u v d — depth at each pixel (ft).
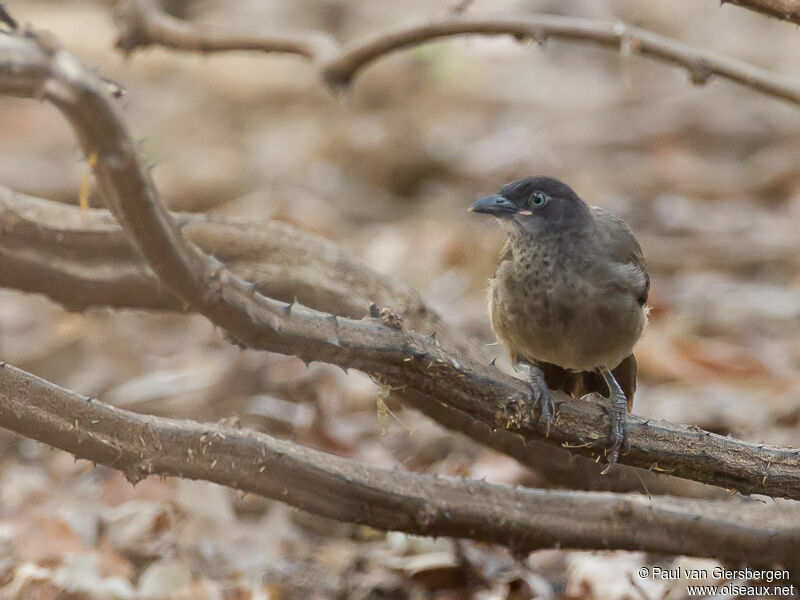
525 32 34.04
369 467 26.66
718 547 28.43
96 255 31.65
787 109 77.05
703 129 74.59
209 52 39.47
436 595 32.14
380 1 94.53
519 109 81.10
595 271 28.09
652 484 33.06
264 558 33.42
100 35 87.86
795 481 24.63
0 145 74.02
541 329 28.60
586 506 28.25
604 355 28.94
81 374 46.11
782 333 49.37
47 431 23.09
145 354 48.06
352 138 71.36
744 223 61.93
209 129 79.46
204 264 19.31
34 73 16.33
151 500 35.86
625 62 32.73
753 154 72.49
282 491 25.30
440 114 79.87
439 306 52.06
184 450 24.14
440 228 60.49
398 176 68.59
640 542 28.25
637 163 71.20
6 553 32.14
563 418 24.63
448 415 32.73
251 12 91.20
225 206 66.23
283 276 34.04
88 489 37.04
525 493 28.19
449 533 27.63
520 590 31.22
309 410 42.27
